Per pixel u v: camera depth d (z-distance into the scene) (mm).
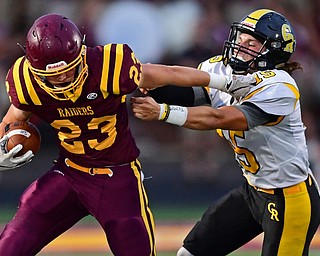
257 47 16422
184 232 26828
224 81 15602
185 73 15391
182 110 15203
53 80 14242
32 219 15570
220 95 17016
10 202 30750
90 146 15453
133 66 14773
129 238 15375
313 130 32000
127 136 15750
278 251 16734
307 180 16781
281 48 16484
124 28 32281
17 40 32906
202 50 32406
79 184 15758
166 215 29406
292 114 16359
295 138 16531
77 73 14359
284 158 16406
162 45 32656
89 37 32406
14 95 14938
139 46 32344
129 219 15477
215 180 32594
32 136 15742
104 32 32375
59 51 13914
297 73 32688
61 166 15992
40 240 15648
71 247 25234
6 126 15773
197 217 29031
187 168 32688
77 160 15750
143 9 32406
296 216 16562
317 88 32906
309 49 33094
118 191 15641
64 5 33500
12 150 15445
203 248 17547
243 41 16469
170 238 26031
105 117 15164
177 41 32688
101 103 14906
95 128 15258
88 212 16172
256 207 16969
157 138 34062
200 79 15461
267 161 16484
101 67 14617
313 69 32969
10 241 15258
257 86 15820
